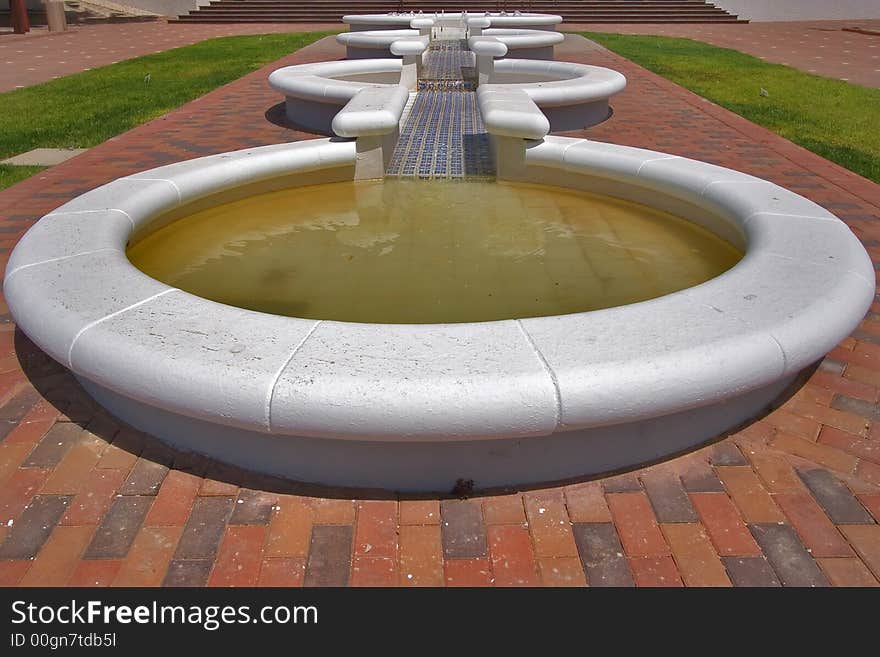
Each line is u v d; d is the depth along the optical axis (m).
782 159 7.41
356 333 2.77
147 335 2.77
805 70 15.05
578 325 2.82
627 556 2.45
